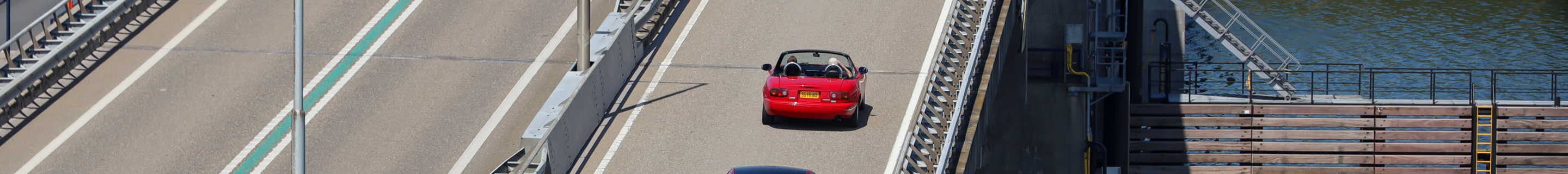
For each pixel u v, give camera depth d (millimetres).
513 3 29844
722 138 19391
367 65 24609
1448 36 55594
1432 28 57656
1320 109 29422
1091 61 28891
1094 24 29094
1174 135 29969
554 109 19172
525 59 25297
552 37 26984
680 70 23328
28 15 31672
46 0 32469
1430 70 30219
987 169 28125
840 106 18625
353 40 26484
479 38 26781
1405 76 46094
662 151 18875
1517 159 29219
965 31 24578
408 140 20219
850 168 18047
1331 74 45188
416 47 26031
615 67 21734
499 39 26750
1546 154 29281
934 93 20891
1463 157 29391
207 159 19516
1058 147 28750
